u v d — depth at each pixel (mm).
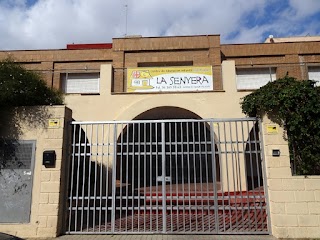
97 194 8453
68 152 6629
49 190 6191
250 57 16359
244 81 15656
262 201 6934
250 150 6434
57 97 7949
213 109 12000
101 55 16703
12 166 6328
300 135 6086
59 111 6543
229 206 6270
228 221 7113
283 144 6172
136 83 12953
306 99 6117
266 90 6375
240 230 6238
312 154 6066
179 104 12117
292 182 5984
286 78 6527
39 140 6426
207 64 14930
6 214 6125
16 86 6602
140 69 13078
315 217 5816
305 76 15391
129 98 12391
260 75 15703
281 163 6090
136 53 15320
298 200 5902
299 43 16328
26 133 6461
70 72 15828
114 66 15062
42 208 6125
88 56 16703
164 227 6207
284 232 5793
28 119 6508
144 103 12188
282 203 5914
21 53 16781
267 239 5754
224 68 12406
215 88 12727
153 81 12945
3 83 6457
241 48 16406
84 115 12266
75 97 12430
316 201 5879
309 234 5758
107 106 12352
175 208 6453
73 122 6723
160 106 12141
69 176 6633
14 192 6215
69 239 5887
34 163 6332
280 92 6176
